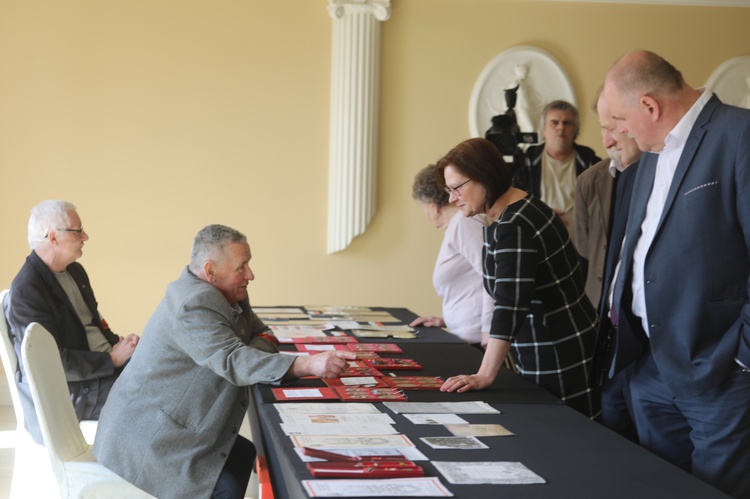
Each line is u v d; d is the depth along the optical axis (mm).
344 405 2580
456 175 2879
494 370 2850
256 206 6363
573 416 2533
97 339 3975
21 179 6105
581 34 6590
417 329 4262
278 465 2846
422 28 6445
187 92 6246
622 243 2949
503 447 2164
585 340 2969
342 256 6469
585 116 6637
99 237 6203
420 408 2570
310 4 6316
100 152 6180
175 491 2822
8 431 5535
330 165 6359
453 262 3973
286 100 6336
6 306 3580
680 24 6660
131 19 6164
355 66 6277
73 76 6125
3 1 6027
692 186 2436
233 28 6270
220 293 2908
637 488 1862
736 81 6711
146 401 2869
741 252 2396
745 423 2387
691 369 2461
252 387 3117
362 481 1837
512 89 6465
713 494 1829
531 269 2820
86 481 2857
